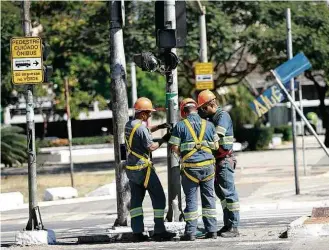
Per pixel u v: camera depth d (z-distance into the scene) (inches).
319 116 7308.1
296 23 3905.0
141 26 3718.0
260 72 4566.9
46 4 4399.6
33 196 1393.9
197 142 1230.3
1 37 4077.3
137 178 1284.4
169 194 1381.6
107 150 5408.5
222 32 3745.1
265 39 3816.4
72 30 4074.8
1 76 4330.7
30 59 1408.7
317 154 3946.9
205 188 1246.3
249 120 5600.4
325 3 3983.8
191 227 1250.6
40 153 4968.0
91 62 5098.4
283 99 1796.3
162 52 1390.3
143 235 1312.7
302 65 1795.0
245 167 3371.1
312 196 2151.8
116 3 1430.9
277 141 5354.3
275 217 1710.1
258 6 3914.9
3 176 3671.3
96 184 3095.5
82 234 1599.4
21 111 7440.9
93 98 5551.2
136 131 1272.1
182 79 4724.4
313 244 1113.4
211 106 1256.8
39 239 1365.7
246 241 1194.0
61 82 5108.3
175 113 1371.8
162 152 4630.9
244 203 2075.5
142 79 6348.4
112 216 2090.3
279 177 2797.7
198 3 2568.9
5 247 1349.7
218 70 4658.0
